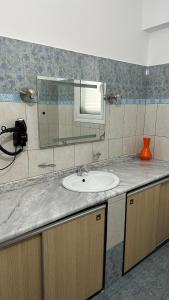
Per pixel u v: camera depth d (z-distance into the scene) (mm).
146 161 2607
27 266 1300
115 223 1729
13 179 1720
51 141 1896
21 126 1629
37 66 1719
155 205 2119
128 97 2494
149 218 2082
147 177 2006
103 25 2111
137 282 1882
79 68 1991
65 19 1832
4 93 1580
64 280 1475
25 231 1188
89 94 2105
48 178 1919
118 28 2246
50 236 1330
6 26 1536
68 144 2029
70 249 1458
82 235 1508
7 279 1228
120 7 2225
